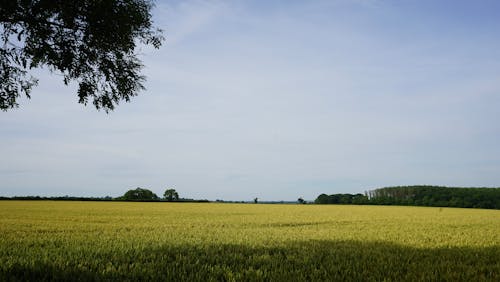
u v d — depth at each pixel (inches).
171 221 1103.0
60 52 327.9
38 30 314.3
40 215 1331.2
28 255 416.5
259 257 425.4
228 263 395.2
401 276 337.7
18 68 331.0
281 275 323.3
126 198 4483.3
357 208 2773.1
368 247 537.3
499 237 738.2
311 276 323.3
